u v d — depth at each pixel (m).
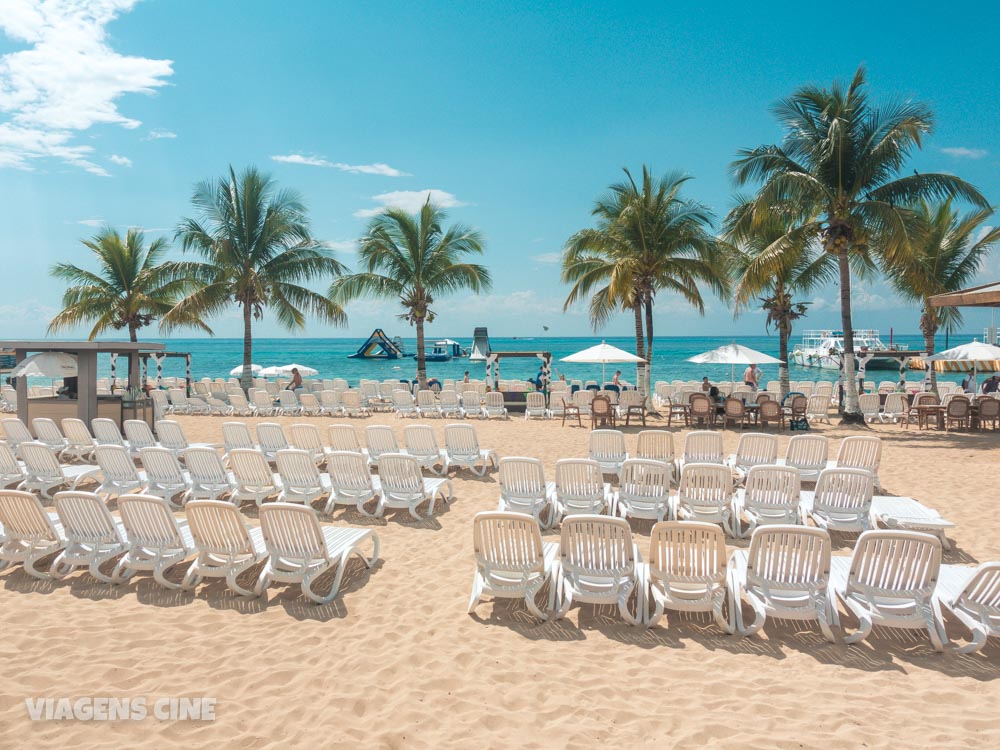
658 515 6.74
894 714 3.46
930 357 17.28
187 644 4.34
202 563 5.21
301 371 28.52
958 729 3.30
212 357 88.25
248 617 4.79
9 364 24.19
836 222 15.13
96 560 5.37
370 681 3.85
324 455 10.42
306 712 3.51
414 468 7.54
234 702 3.62
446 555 6.28
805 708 3.53
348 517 7.66
